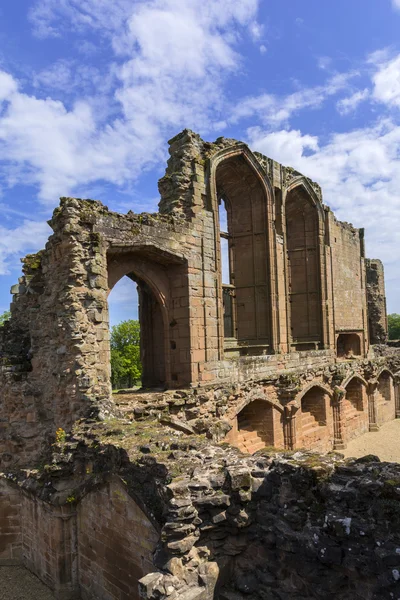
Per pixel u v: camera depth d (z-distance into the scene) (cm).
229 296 2681
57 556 1275
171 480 882
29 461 1639
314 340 3120
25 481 1484
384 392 3941
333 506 768
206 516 850
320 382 2853
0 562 1530
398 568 666
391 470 774
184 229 2012
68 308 1521
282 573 830
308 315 3156
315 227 3145
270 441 2397
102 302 1591
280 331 2578
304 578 796
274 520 841
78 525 1274
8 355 1772
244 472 867
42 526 1388
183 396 1880
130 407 1652
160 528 905
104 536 1144
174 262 2023
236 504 863
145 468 986
